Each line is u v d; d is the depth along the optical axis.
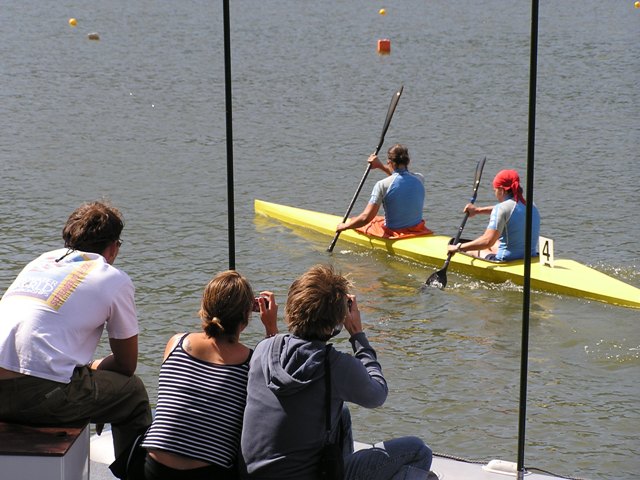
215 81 36.06
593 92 33.34
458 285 15.37
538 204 19.86
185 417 4.68
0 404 4.93
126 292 5.12
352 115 29.80
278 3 63.72
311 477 4.57
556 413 10.82
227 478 4.70
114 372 5.28
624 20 54.06
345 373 4.57
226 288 4.76
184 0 65.06
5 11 59.19
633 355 12.50
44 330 4.92
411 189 16.88
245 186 21.53
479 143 25.81
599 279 14.86
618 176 22.05
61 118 29.25
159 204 19.86
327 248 17.30
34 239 17.34
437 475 5.78
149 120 29.06
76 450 4.91
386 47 43.22
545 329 13.52
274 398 4.57
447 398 11.23
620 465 9.63
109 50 43.97
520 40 46.69
